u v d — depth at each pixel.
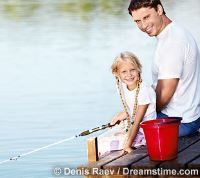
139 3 10.27
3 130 15.38
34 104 17.81
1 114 16.86
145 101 9.98
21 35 30.11
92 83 19.91
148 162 9.19
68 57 24.25
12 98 18.61
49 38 28.75
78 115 16.47
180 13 33.56
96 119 16.08
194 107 10.40
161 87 10.25
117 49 25.00
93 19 34.16
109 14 35.84
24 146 14.08
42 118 16.33
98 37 28.09
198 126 10.45
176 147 9.28
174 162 9.09
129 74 9.97
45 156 13.21
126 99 10.16
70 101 17.92
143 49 24.38
